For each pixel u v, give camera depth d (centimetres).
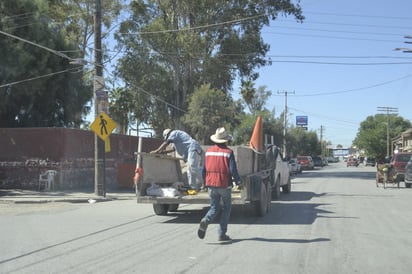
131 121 4234
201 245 912
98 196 1928
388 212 1449
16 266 753
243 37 3894
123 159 2834
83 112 3152
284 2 3875
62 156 2202
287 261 782
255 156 1460
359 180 3419
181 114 3856
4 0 2453
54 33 2708
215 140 934
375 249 887
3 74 2311
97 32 1997
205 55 3709
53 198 1836
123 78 3797
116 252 852
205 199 1219
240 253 841
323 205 1645
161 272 711
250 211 1409
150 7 3838
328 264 767
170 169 1392
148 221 1245
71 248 888
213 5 3675
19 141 2233
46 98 2753
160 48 3694
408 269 745
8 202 1741
